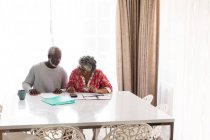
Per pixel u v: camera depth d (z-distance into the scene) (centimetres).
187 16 313
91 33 422
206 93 274
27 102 268
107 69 429
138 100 284
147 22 402
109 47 428
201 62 284
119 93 316
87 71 318
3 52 401
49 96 289
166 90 392
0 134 204
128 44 414
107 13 422
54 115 228
